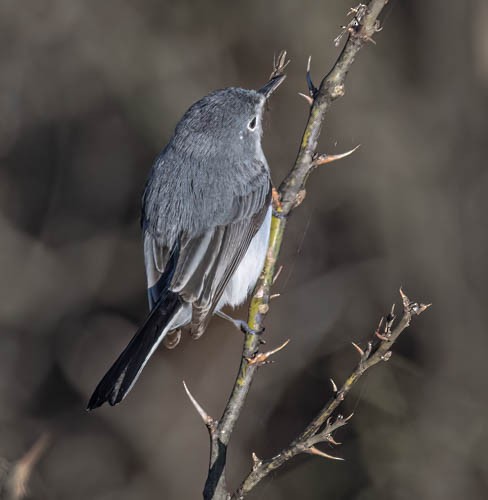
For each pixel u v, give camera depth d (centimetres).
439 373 1193
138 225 1406
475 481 1091
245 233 676
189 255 650
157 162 692
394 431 1118
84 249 1403
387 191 1286
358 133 1302
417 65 1338
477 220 1269
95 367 1329
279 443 1181
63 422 1288
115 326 1360
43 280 1376
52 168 1446
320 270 1291
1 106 1409
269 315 1258
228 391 1237
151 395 1266
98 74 1427
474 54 1303
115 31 1409
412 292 1252
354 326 1252
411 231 1268
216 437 493
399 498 1080
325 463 1109
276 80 717
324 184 1313
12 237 1382
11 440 1205
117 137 1440
